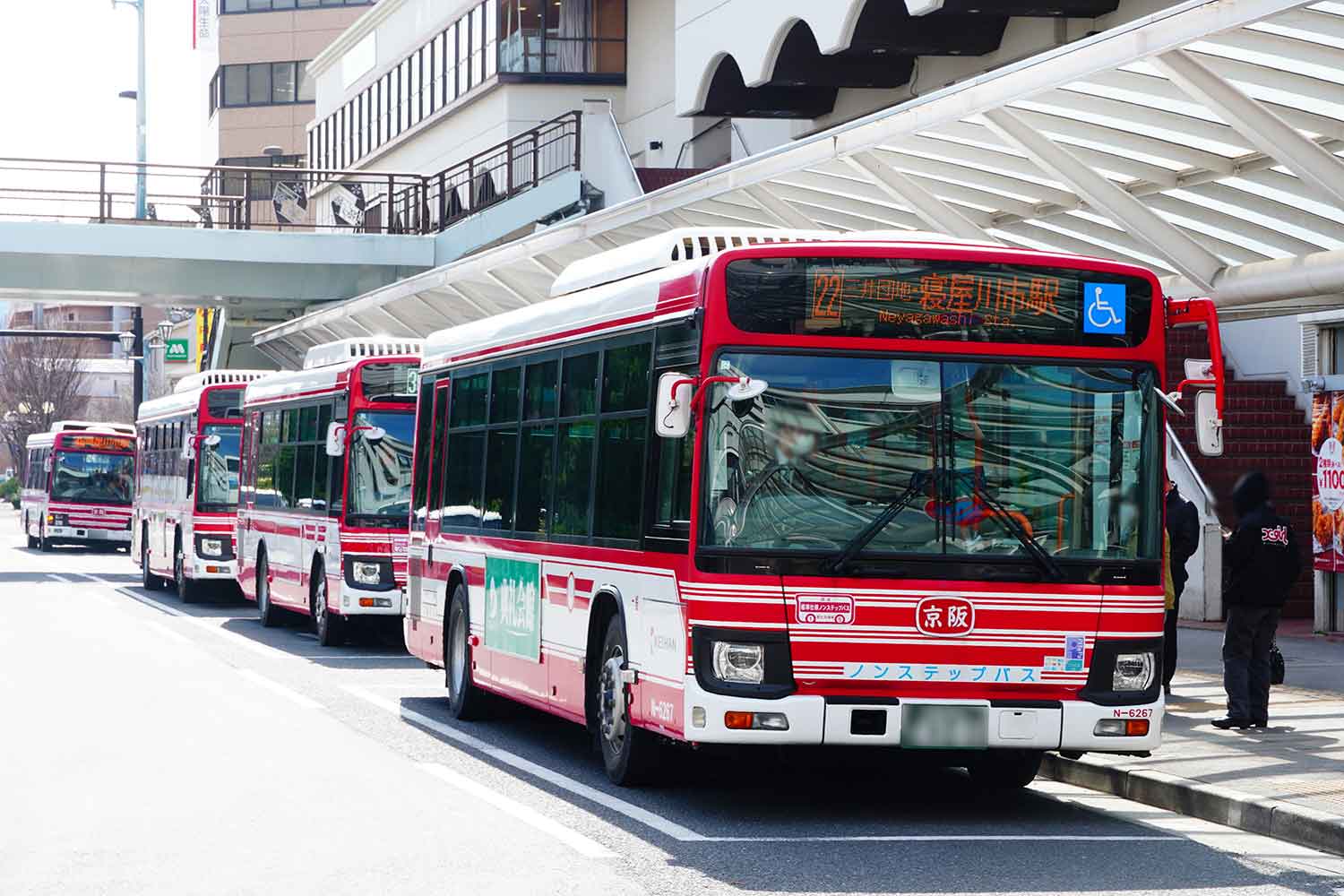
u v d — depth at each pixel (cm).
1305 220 1730
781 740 1000
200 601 3155
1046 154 1603
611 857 928
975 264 1056
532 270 2797
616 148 4088
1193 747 1282
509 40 4728
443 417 1669
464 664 1544
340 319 3741
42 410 9794
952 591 1021
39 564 4791
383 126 5981
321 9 10050
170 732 1418
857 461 1030
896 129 1616
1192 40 1266
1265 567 1355
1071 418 1056
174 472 3256
